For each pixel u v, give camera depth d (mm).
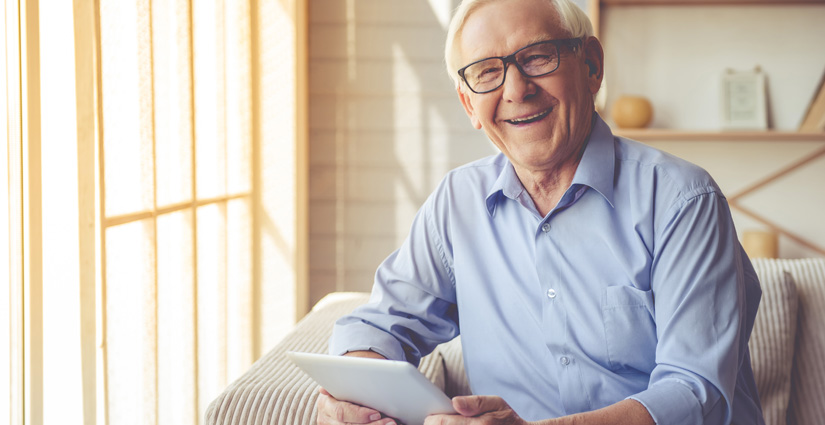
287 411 1333
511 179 1354
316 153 3658
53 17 1481
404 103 3629
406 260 1479
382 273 1485
